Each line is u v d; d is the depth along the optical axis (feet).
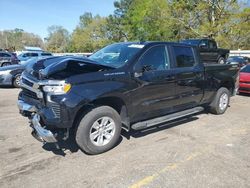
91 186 11.33
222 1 103.76
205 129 18.69
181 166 13.11
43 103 13.47
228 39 103.24
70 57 15.29
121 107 15.29
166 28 115.65
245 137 17.22
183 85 18.26
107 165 13.12
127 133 17.44
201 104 21.11
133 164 13.26
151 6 114.93
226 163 13.47
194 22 111.14
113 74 14.34
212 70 20.81
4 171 12.39
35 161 13.42
